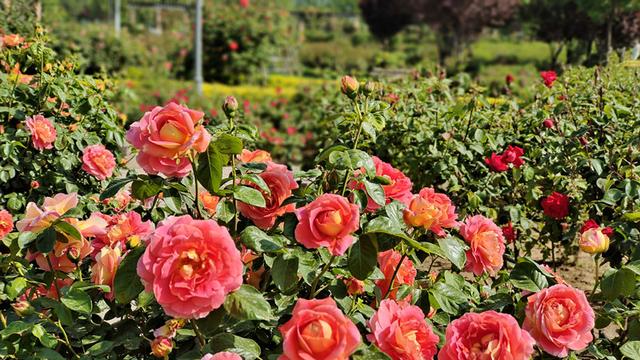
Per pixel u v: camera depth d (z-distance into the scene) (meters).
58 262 1.79
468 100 4.81
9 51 4.13
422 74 6.84
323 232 1.49
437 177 4.49
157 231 1.42
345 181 1.85
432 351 1.55
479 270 1.85
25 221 1.67
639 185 2.75
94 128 4.26
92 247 1.85
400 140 4.76
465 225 1.87
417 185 4.54
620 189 2.95
